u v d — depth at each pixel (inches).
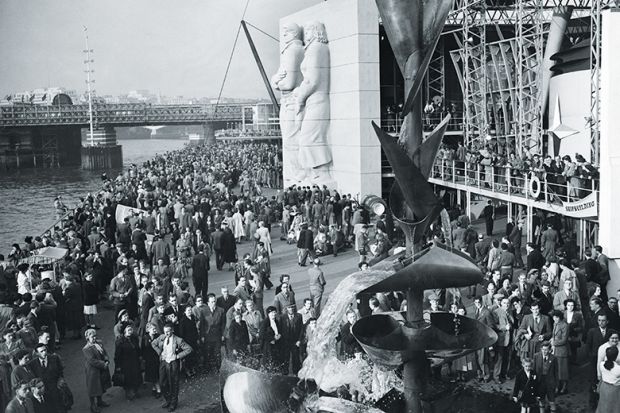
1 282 736.3
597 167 836.0
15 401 405.1
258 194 1565.0
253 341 545.6
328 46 1423.5
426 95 1625.2
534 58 1424.7
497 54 1483.8
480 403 464.1
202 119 2893.7
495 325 508.1
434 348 167.8
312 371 357.1
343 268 930.7
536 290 585.3
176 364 493.0
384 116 1439.5
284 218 1171.3
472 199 1323.8
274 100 1835.6
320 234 1029.8
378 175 1342.3
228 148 2677.2
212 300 563.2
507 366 516.7
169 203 1157.1
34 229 1830.7
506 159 1073.5
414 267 157.4
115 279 656.4
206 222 1070.4
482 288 716.0
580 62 1123.9
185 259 810.8
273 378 259.4
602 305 507.2
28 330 519.2
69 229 964.6
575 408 465.4
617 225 698.2
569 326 509.4
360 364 365.7
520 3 1175.6
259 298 666.2
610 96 692.7
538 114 1227.2
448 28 1535.4
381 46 1508.4
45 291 627.5
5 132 2898.6
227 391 260.4
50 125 2906.0
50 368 462.3
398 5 167.9
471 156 1192.2
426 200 165.3
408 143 172.1
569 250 789.2
